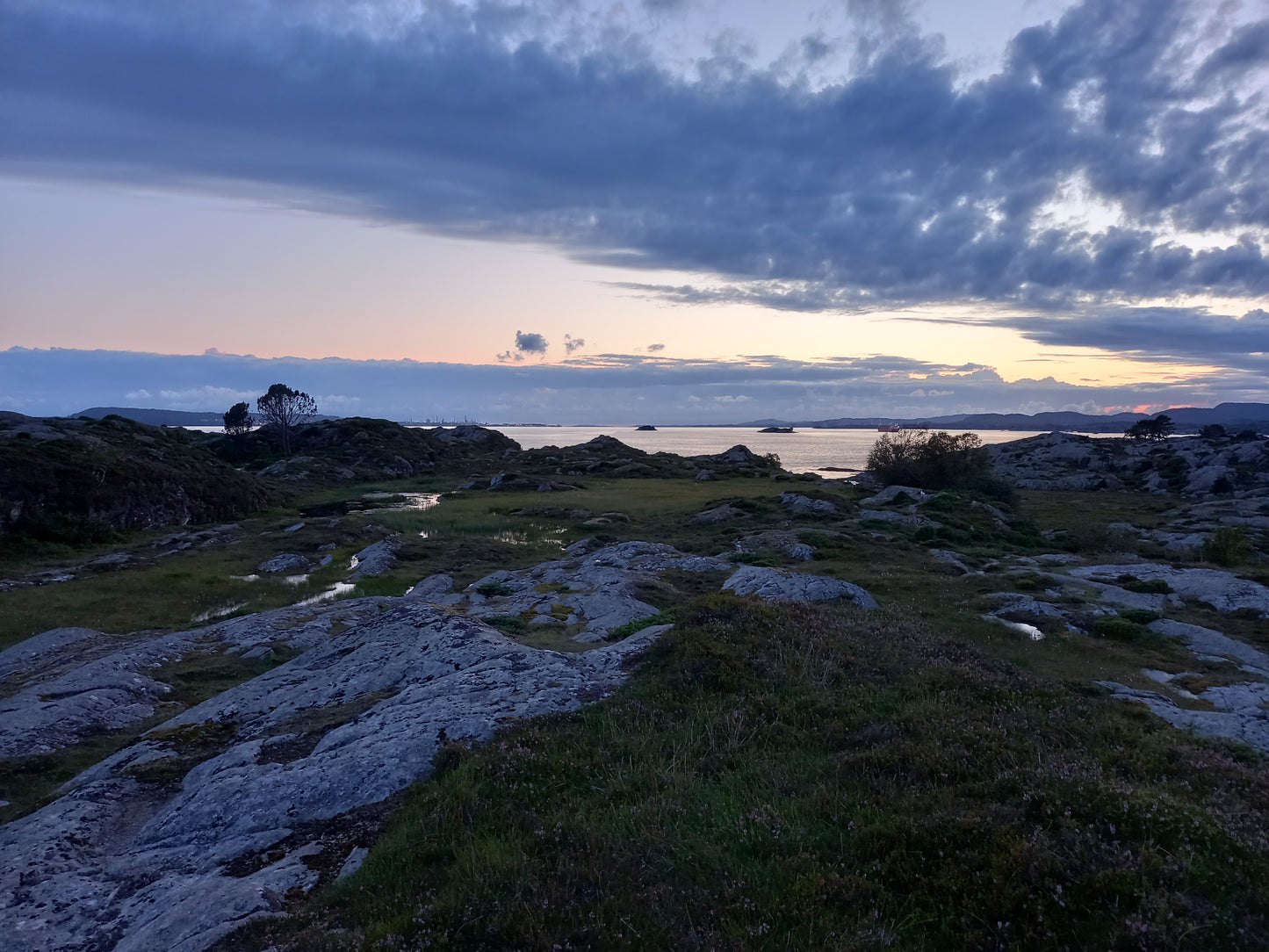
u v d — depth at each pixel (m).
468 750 8.73
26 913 6.68
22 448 43.16
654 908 5.72
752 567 21.86
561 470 92.19
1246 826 6.36
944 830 6.45
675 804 7.37
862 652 12.79
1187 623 22.09
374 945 5.30
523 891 5.89
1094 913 5.23
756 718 9.68
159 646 18.88
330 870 6.95
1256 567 33.22
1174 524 54.50
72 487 42.06
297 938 5.53
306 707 12.12
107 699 15.07
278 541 40.19
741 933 5.43
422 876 6.39
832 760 8.51
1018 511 57.56
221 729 11.84
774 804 7.40
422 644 13.59
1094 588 26.50
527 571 28.75
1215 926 5.02
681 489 69.38
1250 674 17.56
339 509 57.47
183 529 45.50
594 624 17.09
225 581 31.55
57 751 12.96
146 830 8.36
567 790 7.81
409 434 100.56
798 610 14.90
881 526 39.19
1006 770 7.58
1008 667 14.03
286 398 95.62
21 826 8.91
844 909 5.74
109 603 27.59
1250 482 79.19
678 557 29.23
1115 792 6.70
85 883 7.24
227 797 8.54
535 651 12.58
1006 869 5.73
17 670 19.05
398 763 8.77
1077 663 18.30
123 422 56.78
